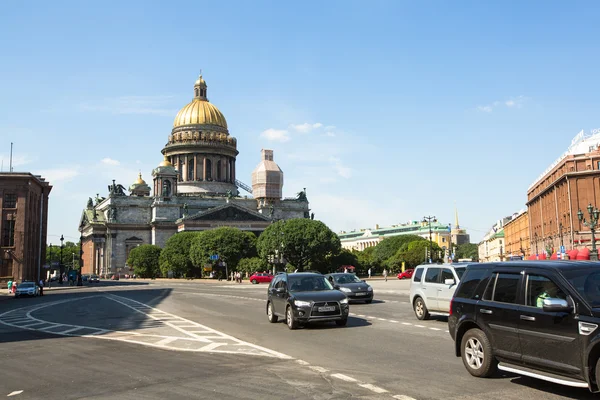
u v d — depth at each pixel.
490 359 12.45
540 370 11.16
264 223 160.75
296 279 25.27
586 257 55.97
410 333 21.25
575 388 11.73
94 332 24.09
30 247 90.31
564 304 10.48
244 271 117.56
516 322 11.66
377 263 143.88
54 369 15.35
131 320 29.31
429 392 11.62
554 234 94.31
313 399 11.20
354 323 24.89
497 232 198.38
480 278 13.14
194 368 14.90
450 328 13.88
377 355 16.38
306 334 21.73
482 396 11.22
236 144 187.25
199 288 75.25
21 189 86.56
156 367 15.20
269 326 25.14
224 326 25.53
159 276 141.50
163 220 161.00
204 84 186.62
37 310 39.38
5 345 20.56
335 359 15.82
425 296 25.83
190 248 130.38
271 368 14.61
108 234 160.62
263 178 172.12
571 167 86.25
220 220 156.62
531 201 115.44
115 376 14.09
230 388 12.34
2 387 13.13
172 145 176.62
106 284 107.75
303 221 118.06
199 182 174.38
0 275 84.19
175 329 24.52
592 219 45.34
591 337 9.98
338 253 121.75
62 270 120.12
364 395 11.44
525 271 11.89
